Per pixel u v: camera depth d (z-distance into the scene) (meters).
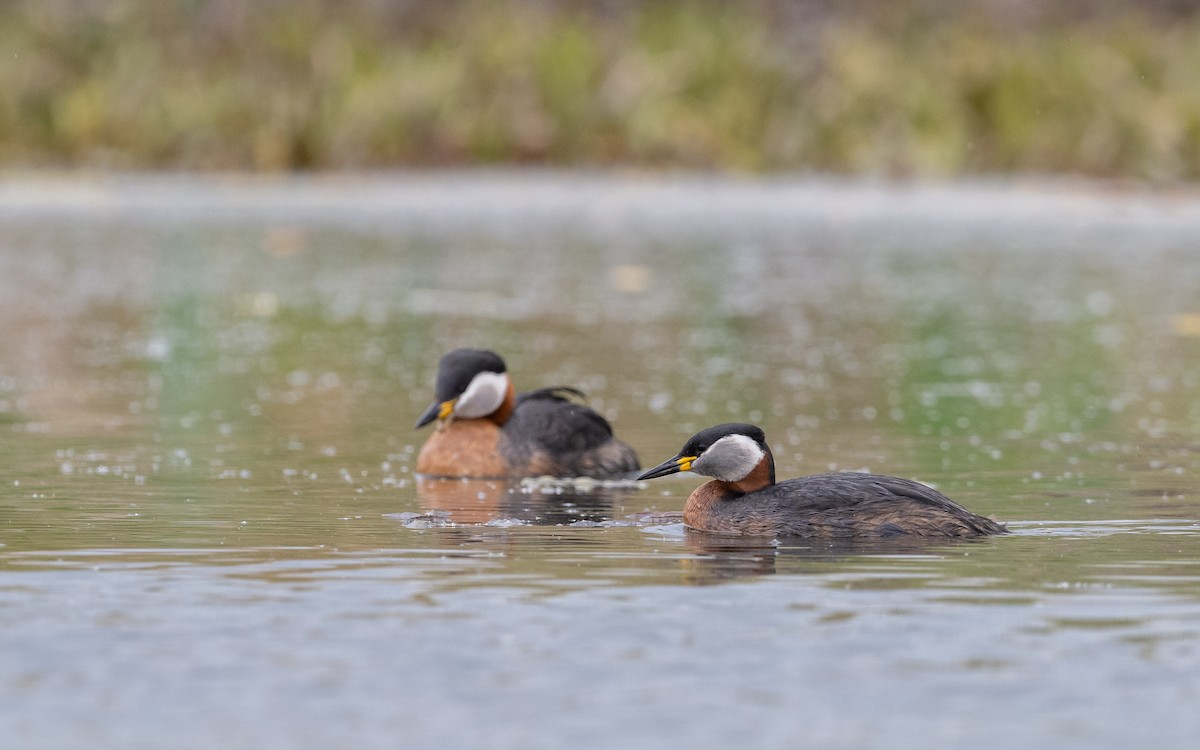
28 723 7.06
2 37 45.56
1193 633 8.28
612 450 13.80
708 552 10.21
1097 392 17.95
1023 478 13.12
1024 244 34.28
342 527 11.05
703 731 6.98
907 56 45.69
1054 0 50.62
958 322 23.78
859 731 6.99
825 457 14.15
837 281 28.44
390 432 15.47
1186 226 37.47
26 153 44.69
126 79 44.94
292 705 7.27
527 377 18.77
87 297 25.97
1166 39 46.56
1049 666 7.77
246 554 10.09
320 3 47.75
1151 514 11.57
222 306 25.20
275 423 15.91
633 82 45.00
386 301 25.84
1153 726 7.04
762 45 46.19
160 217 37.91
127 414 16.34
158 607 8.76
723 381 18.59
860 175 44.50
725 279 28.67
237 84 44.91
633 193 42.41
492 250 33.16
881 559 9.97
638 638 8.22
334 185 43.44
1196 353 20.92
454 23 47.62
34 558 9.95
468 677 7.62
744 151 44.91
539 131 44.94
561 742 6.87
